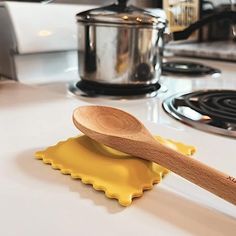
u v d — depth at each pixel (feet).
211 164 1.22
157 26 2.09
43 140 1.40
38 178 1.08
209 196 1.01
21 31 2.35
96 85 2.17
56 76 2.73
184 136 1.49
